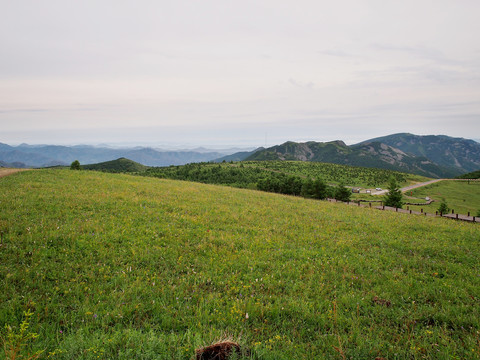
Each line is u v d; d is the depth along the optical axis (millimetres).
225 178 186000
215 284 8383
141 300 7098
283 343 5652
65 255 9188
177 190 27609
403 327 6586
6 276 7395
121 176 36438
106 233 11781
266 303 7406
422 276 9734
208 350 4773
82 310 6293
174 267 9422
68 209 15031
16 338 4730
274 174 195000
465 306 7594
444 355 5383
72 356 4637
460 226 20172
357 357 5270
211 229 14531
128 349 4785
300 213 21844
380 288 8664
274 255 11266
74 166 60312
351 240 14219
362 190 153500
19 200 15695
